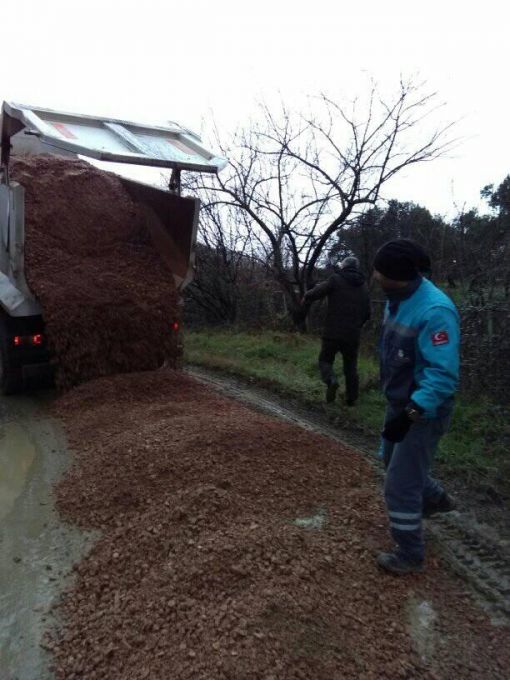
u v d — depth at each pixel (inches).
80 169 284.8
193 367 334.6
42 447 199.9
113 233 269.0
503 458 183.5
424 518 149.2
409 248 116.3
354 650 100.9
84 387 234.1
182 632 102.8
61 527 148.2
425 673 98.0
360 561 127.0
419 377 117.6
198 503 141.3
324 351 243.4
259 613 104.5
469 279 302.0
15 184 224.2
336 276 237.3
